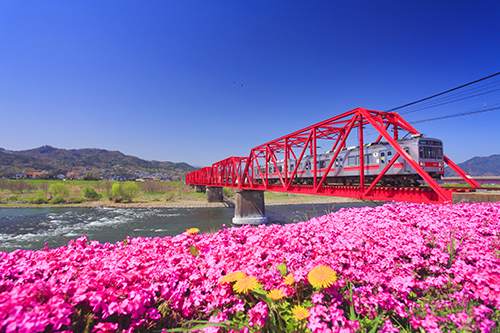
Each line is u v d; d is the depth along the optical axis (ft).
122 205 209.97
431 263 10.57
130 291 8.16
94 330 7.45
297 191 75.82
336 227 15.29
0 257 10.82
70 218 146.30
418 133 58.54
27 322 5.80
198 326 6.72
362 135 55.88
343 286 9.43
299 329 7.27
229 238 14.89
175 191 328.08
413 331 7.34
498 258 10.07
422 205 20.24
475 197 31.96
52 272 10.50
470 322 6.41
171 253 12.37
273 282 9.16
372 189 49.32
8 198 219.41
